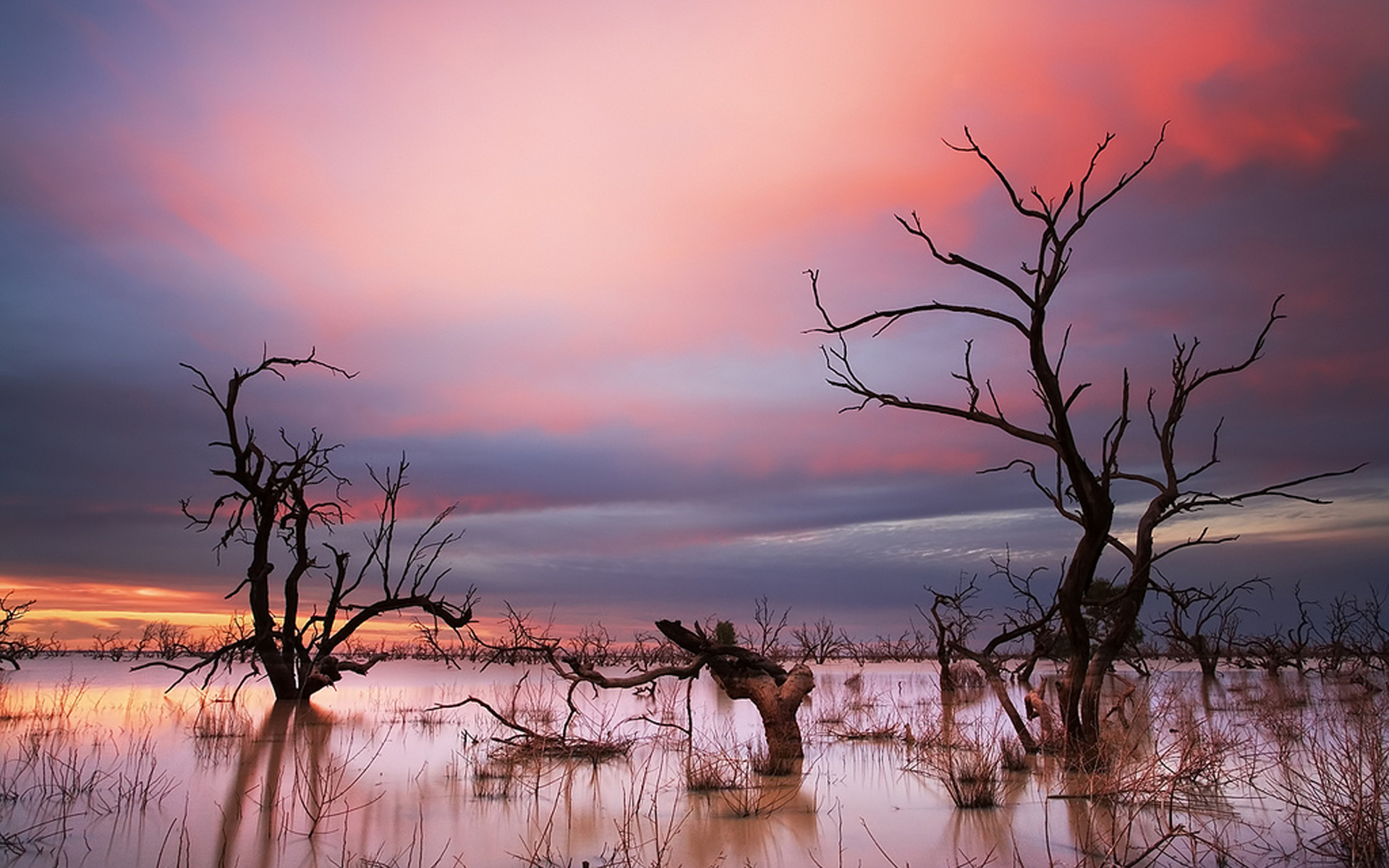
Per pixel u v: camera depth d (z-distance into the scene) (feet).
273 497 87.66
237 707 81.35
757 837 28.71
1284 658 141.18
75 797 33.71
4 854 24.99
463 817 31.89
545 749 49.29
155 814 30.94
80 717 65.72
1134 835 28.19
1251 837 27.61
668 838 25.48
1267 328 44.75
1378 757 27.27
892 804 34.68
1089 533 43.70
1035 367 42.83
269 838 27.84
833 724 69.26
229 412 85.51
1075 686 43.75
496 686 116.98
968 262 41.75
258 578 86.48
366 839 27.86
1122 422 43.34
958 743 50.65
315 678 84.94
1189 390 46.80
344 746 52.19
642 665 167.73
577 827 30.12
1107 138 40.91
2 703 74.13
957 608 110.63
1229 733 49.26
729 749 51.60
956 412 45.01
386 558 91.66
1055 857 25.67
